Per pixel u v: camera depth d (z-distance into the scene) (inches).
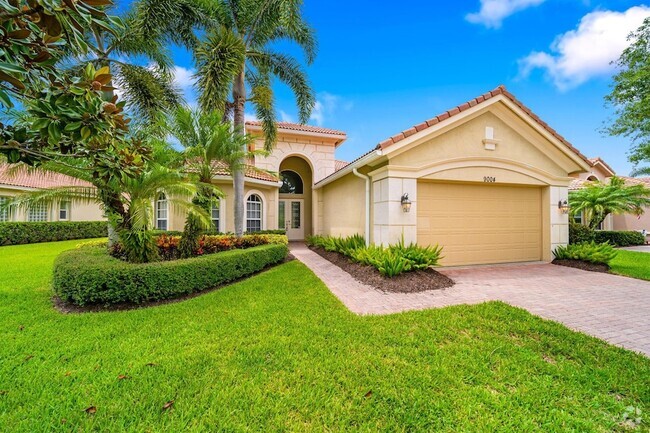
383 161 388.5
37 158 109.4
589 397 125.9
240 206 497.4
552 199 446.3
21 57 85.6
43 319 209.5
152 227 331.0
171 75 509.4
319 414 113.8
